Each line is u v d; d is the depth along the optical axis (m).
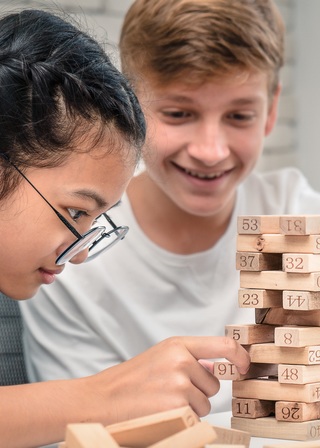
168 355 1.06
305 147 2.70
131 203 1.65
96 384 1.04
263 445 0.97
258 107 1.50
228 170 1.53
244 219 1.05
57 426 1.00
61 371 1.52
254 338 1.06
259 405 1.05
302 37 2.68
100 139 1.02
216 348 1.05
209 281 1.62
